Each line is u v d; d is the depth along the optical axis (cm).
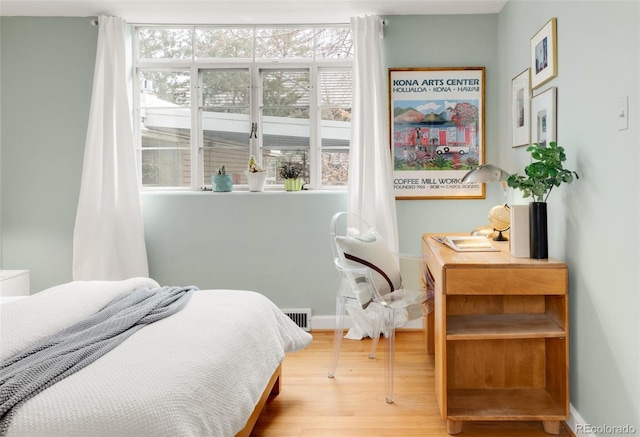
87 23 339
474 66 337
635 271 157
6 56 340
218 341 160
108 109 326
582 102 195
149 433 112
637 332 156
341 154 358
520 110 280
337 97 357
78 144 341
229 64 354
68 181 342
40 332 150
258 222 343
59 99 341
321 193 341
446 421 203
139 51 358
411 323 344
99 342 149
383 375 264
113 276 329
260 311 208
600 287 180
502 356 228
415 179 341
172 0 311
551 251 230
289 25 352
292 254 344
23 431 110
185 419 120
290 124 358
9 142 342
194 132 356
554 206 226
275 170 359
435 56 338
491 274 200
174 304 194
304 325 344
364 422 212
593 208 185
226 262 345
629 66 158
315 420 214
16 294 309
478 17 336
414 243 344
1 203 344
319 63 353
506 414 200
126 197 333
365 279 243
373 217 327
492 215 262
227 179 349
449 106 338
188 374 134
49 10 328
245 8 323
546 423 201
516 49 291
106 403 116
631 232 158
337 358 263
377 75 326
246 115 358
